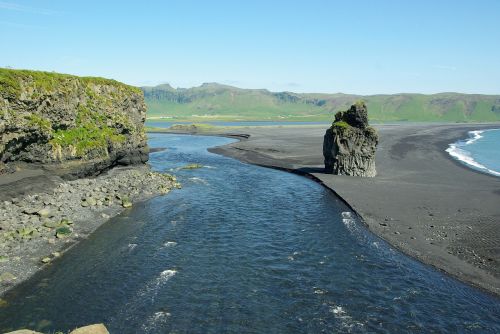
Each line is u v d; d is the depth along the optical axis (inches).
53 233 1401.3
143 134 2859.3
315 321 929.5
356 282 1124.5
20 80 1729.8
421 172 2706.7
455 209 1752.0
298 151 4030.5
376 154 3590.1
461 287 1087.0
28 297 1005.2
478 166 3078.2
